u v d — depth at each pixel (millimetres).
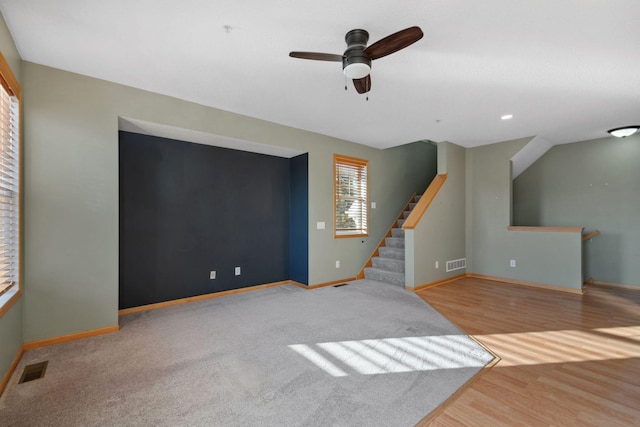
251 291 4516
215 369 2234
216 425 1644
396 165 6168
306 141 4590
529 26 2035
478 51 2342
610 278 4898
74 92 2768
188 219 3996
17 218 2396
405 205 6371
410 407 1807
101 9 1905
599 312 3574
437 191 4977
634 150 4699
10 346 2162
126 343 2674
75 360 2357
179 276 3910
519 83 2895
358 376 2150
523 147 4980
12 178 2383
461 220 5535
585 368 2271
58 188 2680
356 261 5352
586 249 5113
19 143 2416
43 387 1995
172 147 3873
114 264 2955
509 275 5145
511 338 2824
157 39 2236
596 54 2375
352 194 5340
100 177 2889
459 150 5508
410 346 2646
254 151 4590
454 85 2945
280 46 2318
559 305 3844
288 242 5078
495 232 5316
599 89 3021
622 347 2631
